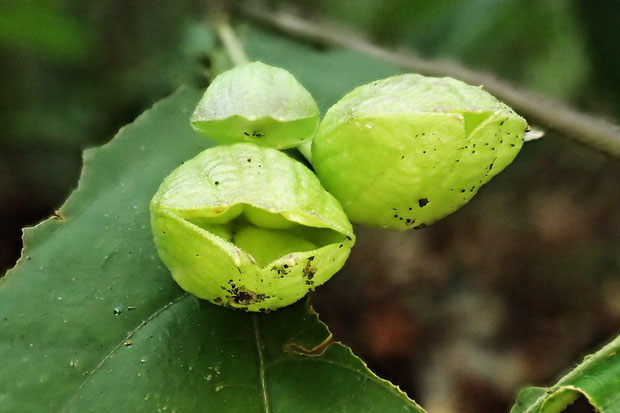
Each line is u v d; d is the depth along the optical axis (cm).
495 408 32
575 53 21
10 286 14
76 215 15
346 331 33
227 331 14
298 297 13
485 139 12
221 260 12
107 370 14
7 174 26
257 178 12
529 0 20
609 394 14
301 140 13
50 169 26
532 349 33
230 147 12
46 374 14
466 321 33
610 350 14
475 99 12
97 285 14
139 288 14
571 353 33
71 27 20
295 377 14
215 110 13
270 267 12
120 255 14
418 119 12
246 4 19
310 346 14
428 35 21
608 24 19
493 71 21
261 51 18
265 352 14
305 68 18
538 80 21
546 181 36
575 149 34
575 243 35
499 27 21
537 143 33
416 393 32
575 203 36
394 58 18
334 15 21
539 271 35
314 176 13
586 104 21
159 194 12
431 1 20
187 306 14
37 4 19
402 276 34
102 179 15
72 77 23
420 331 33
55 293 14
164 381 14
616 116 20
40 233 14
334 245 12
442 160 13
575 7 20
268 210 12
